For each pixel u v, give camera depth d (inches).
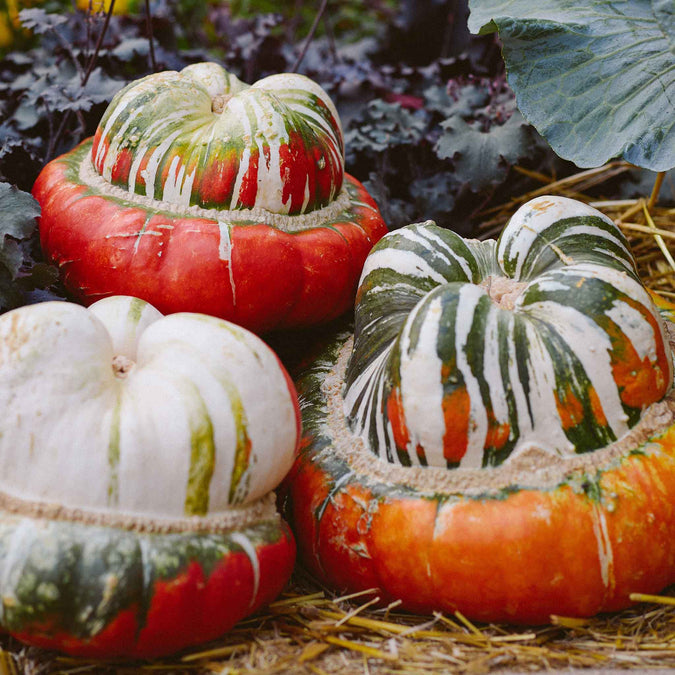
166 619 38.7
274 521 41.2
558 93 47.9
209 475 39.4
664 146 46.4
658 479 41.1
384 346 43.9
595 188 59.3
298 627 41.6
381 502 41.7
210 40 89.3
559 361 41.3
